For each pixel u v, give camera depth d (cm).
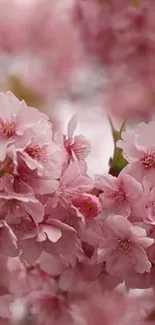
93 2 94
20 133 44
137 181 48
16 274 63
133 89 122
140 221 47
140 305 72
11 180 44
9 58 128
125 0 91
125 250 48
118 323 81
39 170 44
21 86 101
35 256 47
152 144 48
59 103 122
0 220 44
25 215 45
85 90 125
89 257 49
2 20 131
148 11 88
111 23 93
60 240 46
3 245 45
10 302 61
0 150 43
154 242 48
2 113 45
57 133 47
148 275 50
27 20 131
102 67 111
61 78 125
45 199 45
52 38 129
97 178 47
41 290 65
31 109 45
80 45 106
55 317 65
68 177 46
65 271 52
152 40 90
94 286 55
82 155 48
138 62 96
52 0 131
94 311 80
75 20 97
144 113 121
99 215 46
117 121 121
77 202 46
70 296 64
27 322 71
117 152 51
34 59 129
